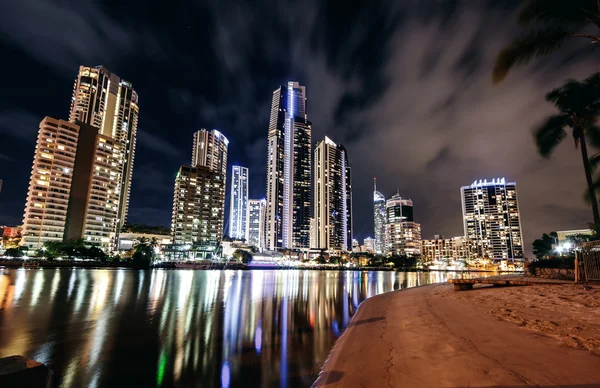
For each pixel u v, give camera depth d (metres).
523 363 7.22
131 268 143.00
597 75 31.02
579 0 18.19
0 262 122.12
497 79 19.94
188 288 53.41
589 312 12.15
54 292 41.59
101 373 12.64
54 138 164.00
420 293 29.78
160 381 11.80
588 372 6.30
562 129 33.28
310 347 16.08
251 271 184.12
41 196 157.38
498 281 25.80
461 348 9.20
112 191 183.12
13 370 3.01
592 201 30.92
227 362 13.74
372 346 11.62
